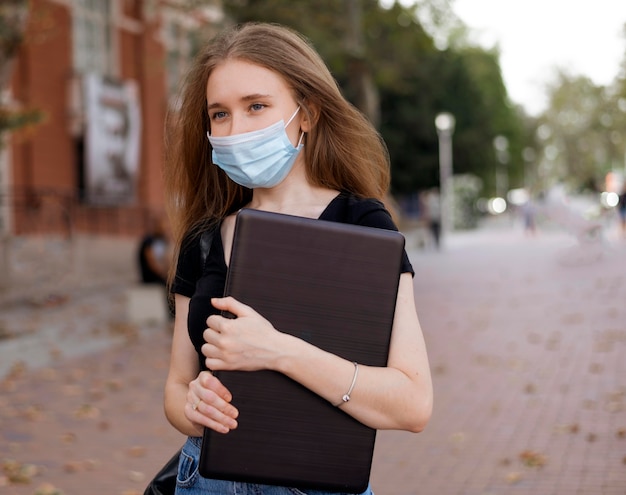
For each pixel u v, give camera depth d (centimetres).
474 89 4544
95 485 528
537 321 1187
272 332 176
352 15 1872
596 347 965
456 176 4644
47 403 741
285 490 191
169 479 219
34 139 1988
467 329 1139
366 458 182
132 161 2241
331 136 208
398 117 4156
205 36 1789
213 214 218
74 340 1059
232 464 178
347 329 181
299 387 179
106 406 732
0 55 1055
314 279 181
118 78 2278
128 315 1224
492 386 786
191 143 223
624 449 581
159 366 905
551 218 2319
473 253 2755
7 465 556
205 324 200
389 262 184
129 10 2339
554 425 646
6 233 1548
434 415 687
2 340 1040
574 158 7681
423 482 527
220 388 177
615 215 4062
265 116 197
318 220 184
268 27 205
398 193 4378
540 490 507
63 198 1925
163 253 1193
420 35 1995
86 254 1830
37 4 1958
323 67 206
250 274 179
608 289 1533
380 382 179
